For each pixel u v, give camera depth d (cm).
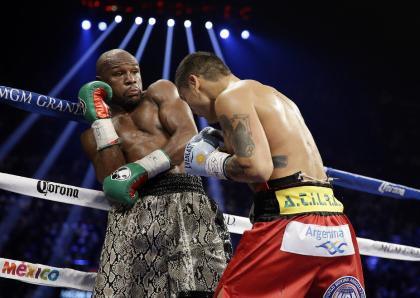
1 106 1298
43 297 775
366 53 1455
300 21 1401
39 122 1298
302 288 222
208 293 266
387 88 1476
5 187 285
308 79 1464
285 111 236
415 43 1434
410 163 1384
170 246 274
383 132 1434
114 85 298
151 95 303
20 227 954
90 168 1209
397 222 1134
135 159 291
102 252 281
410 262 927
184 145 285
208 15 1323
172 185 281
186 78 244
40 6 1294
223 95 228
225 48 1373
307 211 223
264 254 221
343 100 1468
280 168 228
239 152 219
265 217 227
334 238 224
